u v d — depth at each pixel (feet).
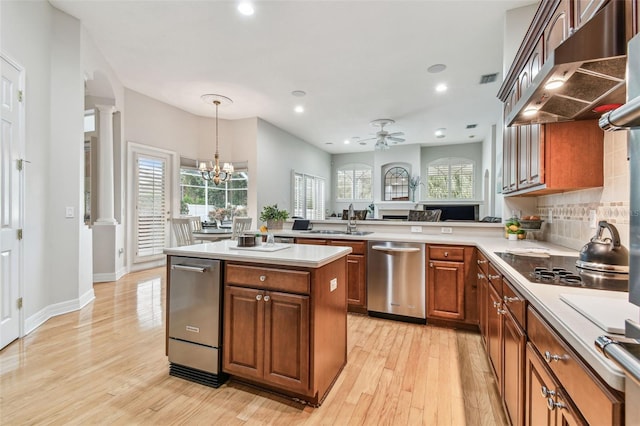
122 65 13.64
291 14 10.00
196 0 9.43
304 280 5.75
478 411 5.70
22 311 8.63
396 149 30.14
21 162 8.57
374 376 6.89
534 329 3.83
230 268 6.36
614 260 4.85
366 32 10.93
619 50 3.52
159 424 5.32
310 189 29.32
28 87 8.96
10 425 5.21
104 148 14.62
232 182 21.39
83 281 11.46
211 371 6.47
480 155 28.86
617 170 5.61
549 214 9.27
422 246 9.98
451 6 9.52
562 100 5.09
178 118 19.17
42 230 9.62
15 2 8.37
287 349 5.86
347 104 18.21
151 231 17.70
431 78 14.67
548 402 3.17
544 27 6.29
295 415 5.59
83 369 7.02
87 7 9.98
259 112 19.74
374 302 10.65
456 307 9.59
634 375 1.69
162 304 11.59
